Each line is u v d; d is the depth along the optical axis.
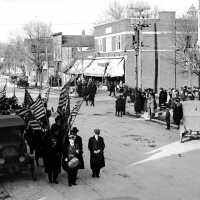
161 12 55.50
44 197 12.81
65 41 80.25
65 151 13.86
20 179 14.82
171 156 18.25
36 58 80.88
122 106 32.41
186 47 48.09
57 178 14.96
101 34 62.78
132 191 13.34
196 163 16.91
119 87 52.56
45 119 17.88
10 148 14.08
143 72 55.47
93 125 27.73
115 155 18.56
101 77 62.44
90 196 12.85
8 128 14.59
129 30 55.25
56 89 65.38
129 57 55.41
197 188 13.58
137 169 16.12
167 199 12.48
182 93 37.03
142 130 25.66
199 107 21.91
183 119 21.97
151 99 30.98
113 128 26.47
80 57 69.81
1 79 113.00
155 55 55.75
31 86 76.50
